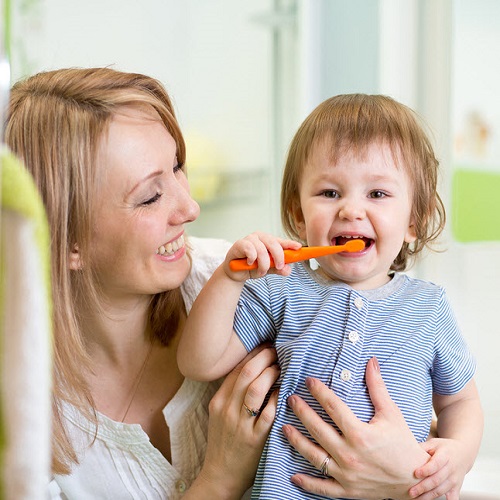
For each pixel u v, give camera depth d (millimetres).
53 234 875
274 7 2117
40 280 365
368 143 961
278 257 864
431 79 1888
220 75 2205
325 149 974
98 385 987
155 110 923
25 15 2209
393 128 984
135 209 873
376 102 1028
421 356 934
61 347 897
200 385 1013
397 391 905
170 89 2248
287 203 1071
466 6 1845
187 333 934
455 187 1851
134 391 1001
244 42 2166
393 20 1875
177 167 968
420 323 952
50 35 2250
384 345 922
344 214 935
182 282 956
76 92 891
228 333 932
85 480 970
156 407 1009
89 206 868
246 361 977
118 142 865
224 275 898
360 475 839
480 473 1424
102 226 873
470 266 1869
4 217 359
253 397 897
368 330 930
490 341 1858
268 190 2135
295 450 894
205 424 1020
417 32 1889
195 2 2225
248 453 915
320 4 2008
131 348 985
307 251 895
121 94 889
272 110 2129
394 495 861
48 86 910
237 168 2182
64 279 889
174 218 896
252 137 2160
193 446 1003
